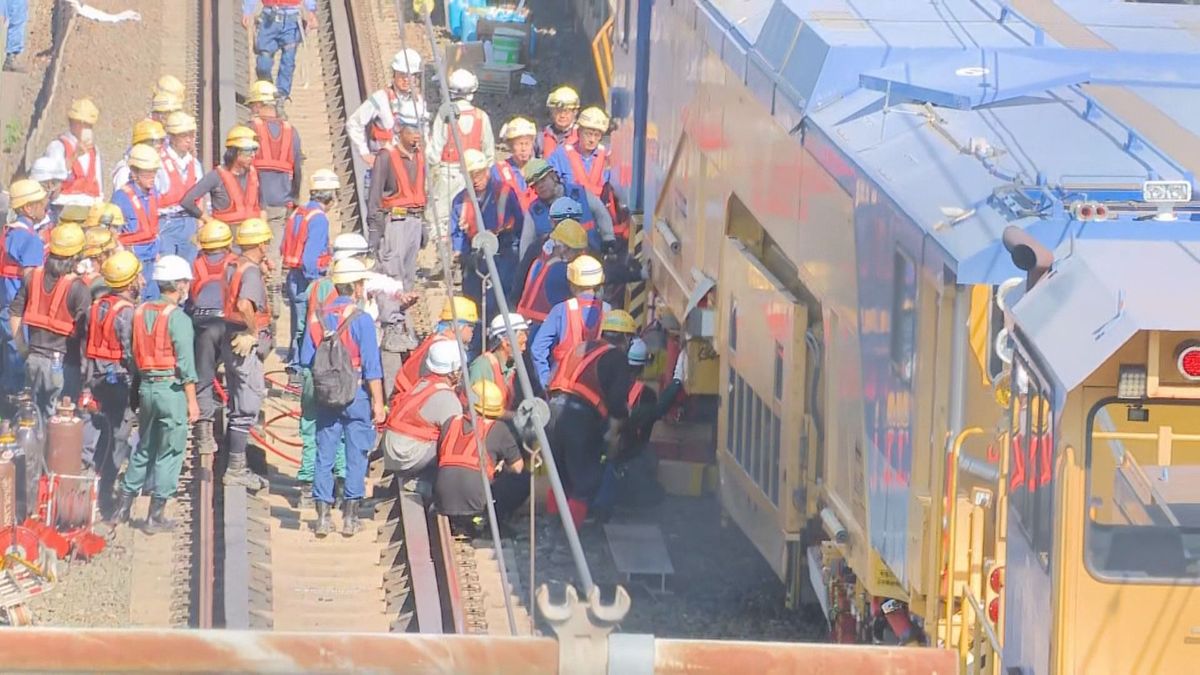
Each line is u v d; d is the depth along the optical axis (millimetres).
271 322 39000
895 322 21141
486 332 32219
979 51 23875
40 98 53000
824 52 24453
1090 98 22172
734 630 27562
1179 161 20391
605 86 49531
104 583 28406
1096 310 16078
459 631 26781
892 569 21391
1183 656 16422
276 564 29672
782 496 26344
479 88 58281
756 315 27859
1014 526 17859
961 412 19906
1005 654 18203
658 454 32438
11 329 32562
